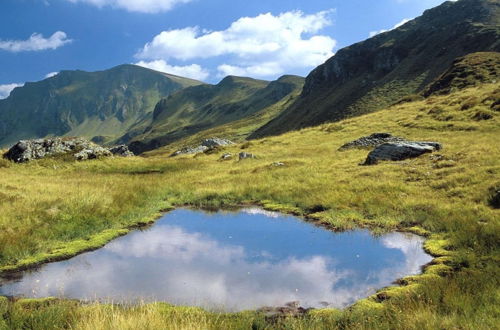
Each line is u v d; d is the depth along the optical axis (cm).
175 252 1348
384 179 2245
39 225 1537
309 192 2184
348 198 1953
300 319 828
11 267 1202
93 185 2548
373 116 5534
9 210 1641
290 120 18825
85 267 1207
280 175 2775
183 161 4222
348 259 1235
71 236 1520
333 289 1016
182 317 820
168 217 1920
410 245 1342
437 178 2100
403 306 821
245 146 5094
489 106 4100
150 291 1020
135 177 3216
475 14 16112
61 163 3912
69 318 816
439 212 1603
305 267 1178
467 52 12800
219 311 898
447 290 859
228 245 1419
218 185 2634
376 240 1421
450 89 7125
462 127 3688
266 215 1912
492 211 1494
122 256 1312
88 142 4472
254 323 796
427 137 3559
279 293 1000
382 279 1067
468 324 698
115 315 741
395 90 13200
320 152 3819
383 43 19538
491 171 1977
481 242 1213
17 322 802
